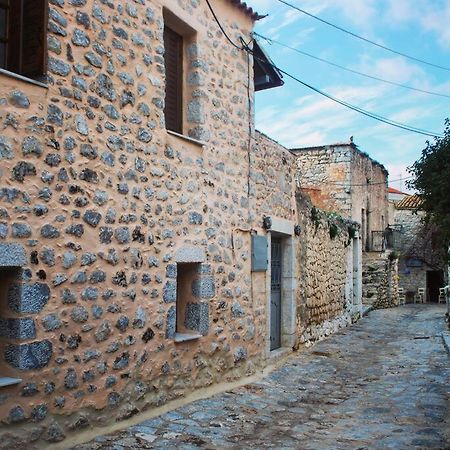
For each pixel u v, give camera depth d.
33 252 4.23
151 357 5.54
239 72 7.60
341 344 10.98
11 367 4.13
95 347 4.83
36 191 4.28
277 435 5.17
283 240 9.68
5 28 4.59
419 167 5.96
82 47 4.78
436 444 4.79
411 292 27.12
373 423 5.55
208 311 6.61
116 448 4.53
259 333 8.05
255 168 8.02
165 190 5.82
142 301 5.42
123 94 5.24
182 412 5.75
